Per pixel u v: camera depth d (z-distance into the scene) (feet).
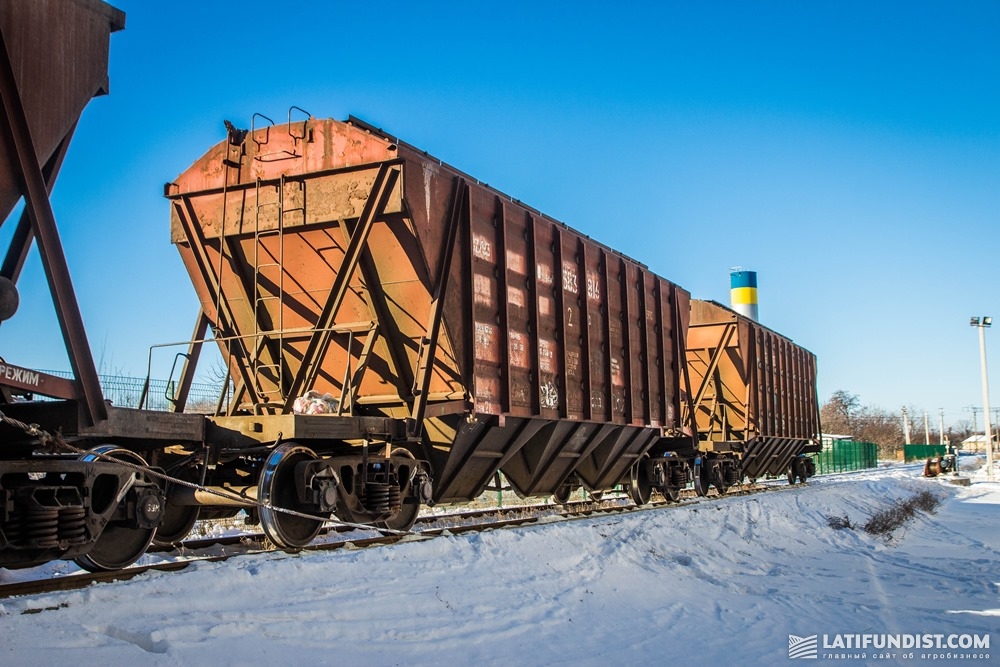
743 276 172.86
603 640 28.50
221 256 39.75
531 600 31.01
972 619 36.65
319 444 35.68
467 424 41.37
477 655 24.76
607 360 55.57
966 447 565.94
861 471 230.48
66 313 24.11
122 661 18.65
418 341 39.81
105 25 25.67
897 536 73.05
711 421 86.17
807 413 114.73
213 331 41.83
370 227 37.04
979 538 77.71
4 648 17.98
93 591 21.79
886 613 37.29
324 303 39.86
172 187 40.98
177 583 23.65
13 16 22.39
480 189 43.42
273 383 41.06
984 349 192.34
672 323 68.23
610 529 44.86
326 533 42.16
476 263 42.50
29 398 25.70
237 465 35.94
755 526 60.18
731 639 30.78
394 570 29.63
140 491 26.73
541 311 48.24
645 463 66.85
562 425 50.52
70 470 24.29
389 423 37.11
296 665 21.08
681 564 44.45
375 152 37.47
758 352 91.04
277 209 39.01
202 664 19.69
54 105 23.68
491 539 36.22
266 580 25.73
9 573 29.81
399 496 37.27
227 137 40.19
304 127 39.04
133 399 47.93
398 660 23.02
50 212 23.39
